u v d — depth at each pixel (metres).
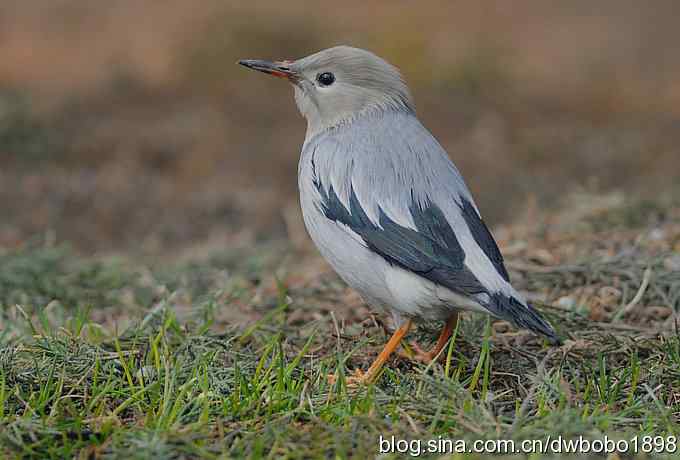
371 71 9.86
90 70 28.23
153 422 8.00
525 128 24.77
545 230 14.42
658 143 23.61
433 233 8.90
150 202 19.28
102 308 12.34
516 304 8.53
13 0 34.28
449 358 8.91
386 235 8.94
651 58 31.02
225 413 8.19
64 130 23.39
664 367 9.12
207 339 9.91
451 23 33.50
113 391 8.60
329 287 12.34
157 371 8.99
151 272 13.47
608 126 25.17
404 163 9.26
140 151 22.61
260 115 25.16
